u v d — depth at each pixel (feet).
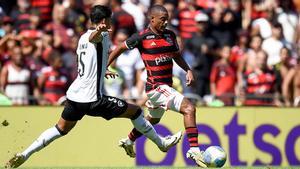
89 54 96.94
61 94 160.97
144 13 182.50
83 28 176.24
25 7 178.91
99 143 146.72
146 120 103.35
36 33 169.37
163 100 104.53
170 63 105.91
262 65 166.09
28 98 151.74
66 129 100.37
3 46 161.48
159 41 104.99
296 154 153.58
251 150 151.84
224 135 150.82
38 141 99.96
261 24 184.65
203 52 174.70
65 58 166.91
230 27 180.75
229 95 158.71
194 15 179.32
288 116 153.58
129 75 160.97
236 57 170.91
